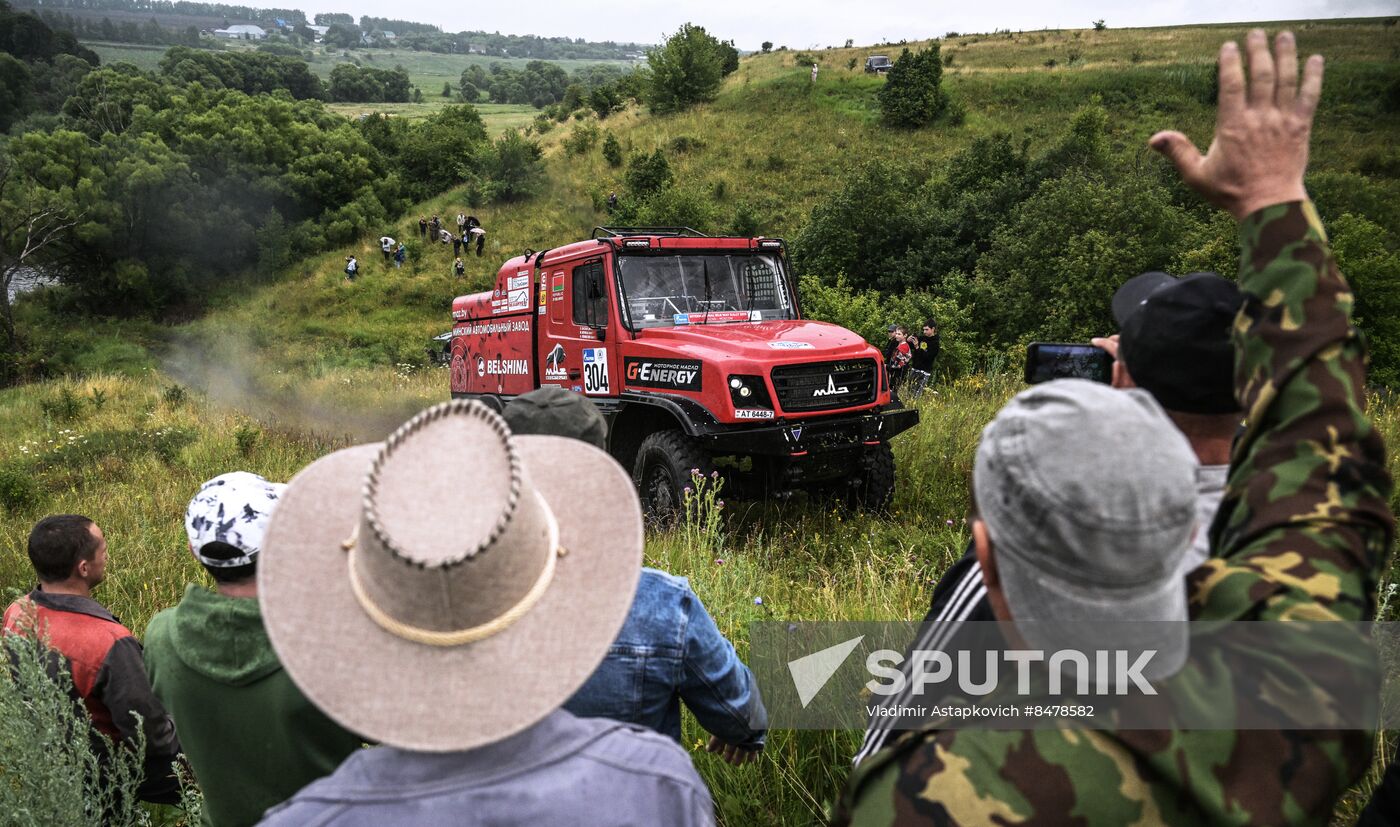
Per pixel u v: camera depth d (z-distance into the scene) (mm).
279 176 52469
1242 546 1116
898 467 7734
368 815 1036
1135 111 44062
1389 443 6996
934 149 42969
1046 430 956
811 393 6695
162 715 2748
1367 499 1075
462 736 1023
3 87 108562
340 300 40781
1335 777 942
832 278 24172
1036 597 973
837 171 41500
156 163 48375
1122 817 927
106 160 49094
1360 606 1000
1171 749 926
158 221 47031
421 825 1024
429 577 969
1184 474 920
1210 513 1287
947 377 15148
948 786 992
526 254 9086
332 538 1101
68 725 2551
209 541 1937
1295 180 1210
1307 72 1195
